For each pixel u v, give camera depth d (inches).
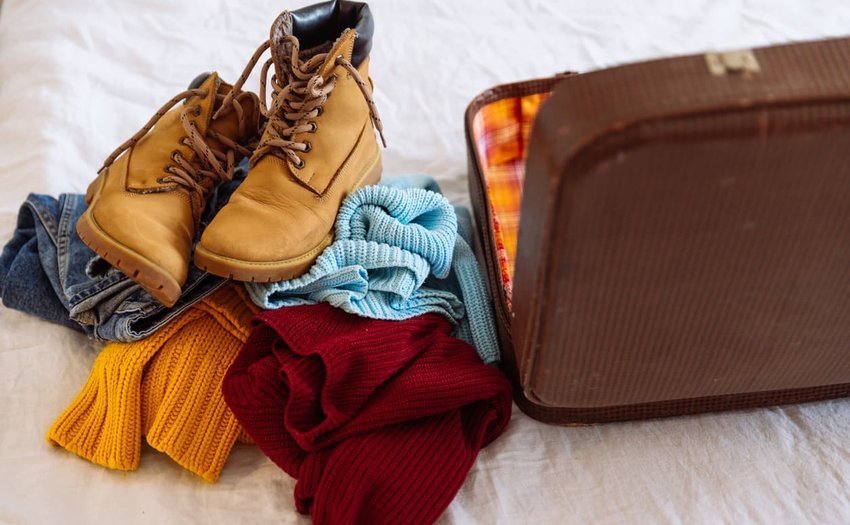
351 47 34.4
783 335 27.1
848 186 21.4
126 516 30.6
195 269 34.4
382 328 32.5
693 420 33.1
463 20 48.6
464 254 37.4
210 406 32.6
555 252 22.3
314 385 30.8
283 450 30.8
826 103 19.4
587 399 29.7
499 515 30.3
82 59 46.1
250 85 45.8
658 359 27.5
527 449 32.2
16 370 34.4
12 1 50.4
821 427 32.4
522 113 41.8
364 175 37.2
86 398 32.9
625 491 30.8
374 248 34.0
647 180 20.5
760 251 23.3
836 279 24.7
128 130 43.7
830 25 46.3
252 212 33.1
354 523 29.1
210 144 36.7
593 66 45.8
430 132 44.4
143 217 32.5
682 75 20.1
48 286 35.9
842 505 30.0
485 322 35.4
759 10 47.7
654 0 48.8
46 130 42.4
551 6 49.0
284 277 33.2
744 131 19.5
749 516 29.9
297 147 34.1
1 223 39.4
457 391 30.8
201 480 32.0
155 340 33.1
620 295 24.2
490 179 42.5
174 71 46.1
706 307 25.3
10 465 31.9
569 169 20.1
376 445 30.0
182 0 49.1
